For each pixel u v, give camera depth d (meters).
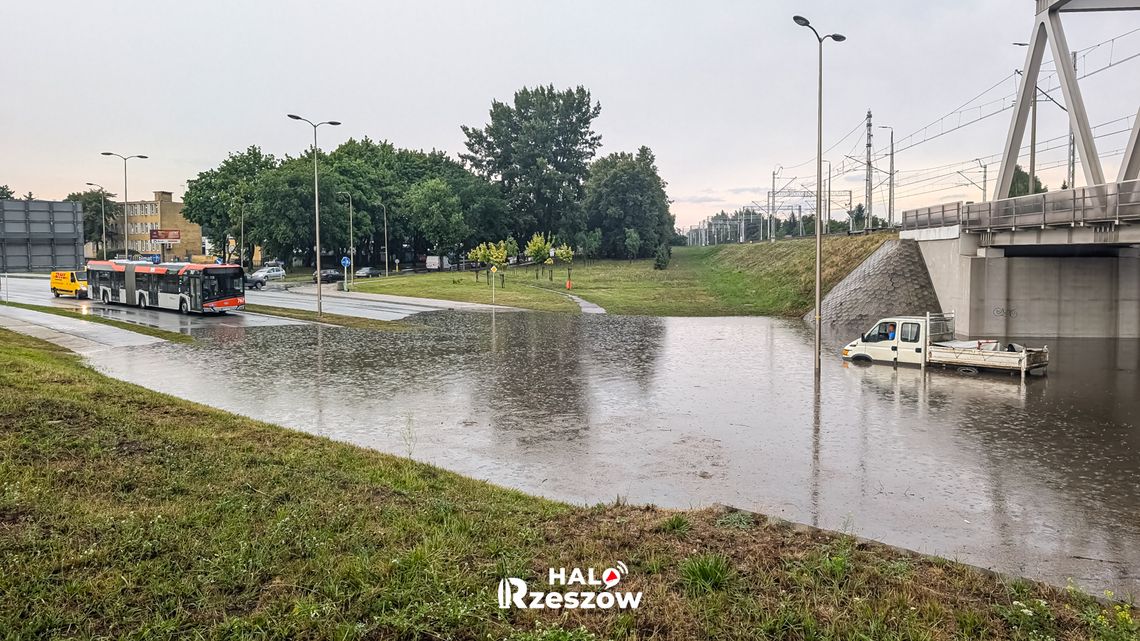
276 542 7.24
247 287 66.62
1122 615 6.07
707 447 13.49
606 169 102.88
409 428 14.88
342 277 74.38
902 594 6.44
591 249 94.69
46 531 7.12
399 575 6.54
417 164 104.56
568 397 18.41
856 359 25.17
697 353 27.42
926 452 13.15
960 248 33.38
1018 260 32.69
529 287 63.66
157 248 126.50
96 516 7.58
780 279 53.72
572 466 12.20
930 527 9.39
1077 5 28.81
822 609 6.12
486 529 8.01
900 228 44.91
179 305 41.53
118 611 5.73
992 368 21.73
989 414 16.47
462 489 10.11
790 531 8.27
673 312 46.22
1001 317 32.81
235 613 5.85
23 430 10.78
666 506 10.15
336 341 30.48
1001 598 6.56
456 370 22.86
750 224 159.00
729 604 6.19
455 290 60.25
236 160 94.31
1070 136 38.47
